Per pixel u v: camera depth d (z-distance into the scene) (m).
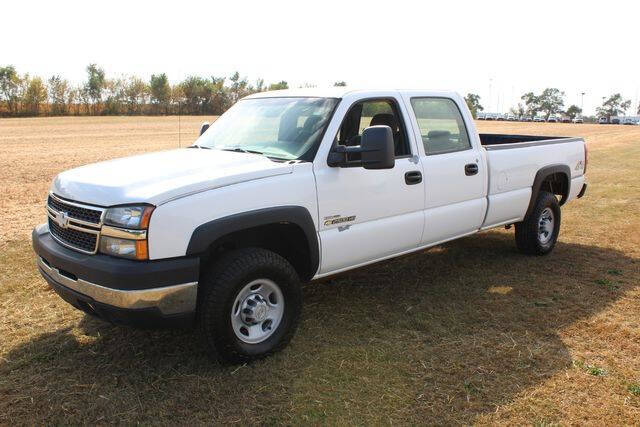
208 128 5.38
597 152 22.97
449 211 5.30
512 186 6.07
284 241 4.37
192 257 3.55
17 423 3.24
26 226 8.16
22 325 4.57
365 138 4.05
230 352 3.82
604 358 4.13
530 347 4.29
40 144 27.22
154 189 3.53
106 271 3.40
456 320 4.80
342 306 5.12
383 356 4.12
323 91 4.82
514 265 6.43
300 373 3.85
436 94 5.38
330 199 4.27
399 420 3.33
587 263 6.53
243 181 3.80
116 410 3.38
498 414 3.40
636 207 10.06
